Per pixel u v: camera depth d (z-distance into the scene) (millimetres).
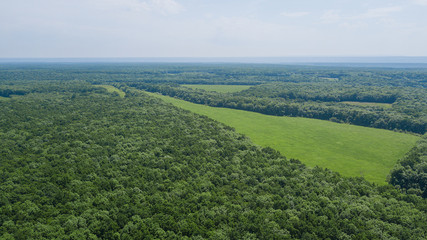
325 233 58938
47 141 102625
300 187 77312
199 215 63812
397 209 67312
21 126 116938
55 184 72188
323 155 114188
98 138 105875
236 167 88438
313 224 62125
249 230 60000
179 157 93000
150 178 78938
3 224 57062
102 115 140125
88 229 57656
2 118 127188
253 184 80312
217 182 78750
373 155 114688
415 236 57906
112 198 68562
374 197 73562
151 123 128875
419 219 63406
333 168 101688
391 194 76312
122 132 113688
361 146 124812
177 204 67750
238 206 67688
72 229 57219
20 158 85562
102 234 57969
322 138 135750
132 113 144750
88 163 84625
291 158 104812
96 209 63688
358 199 72312
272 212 66188
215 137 113750
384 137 137125
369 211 65938
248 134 139125
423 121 141125
